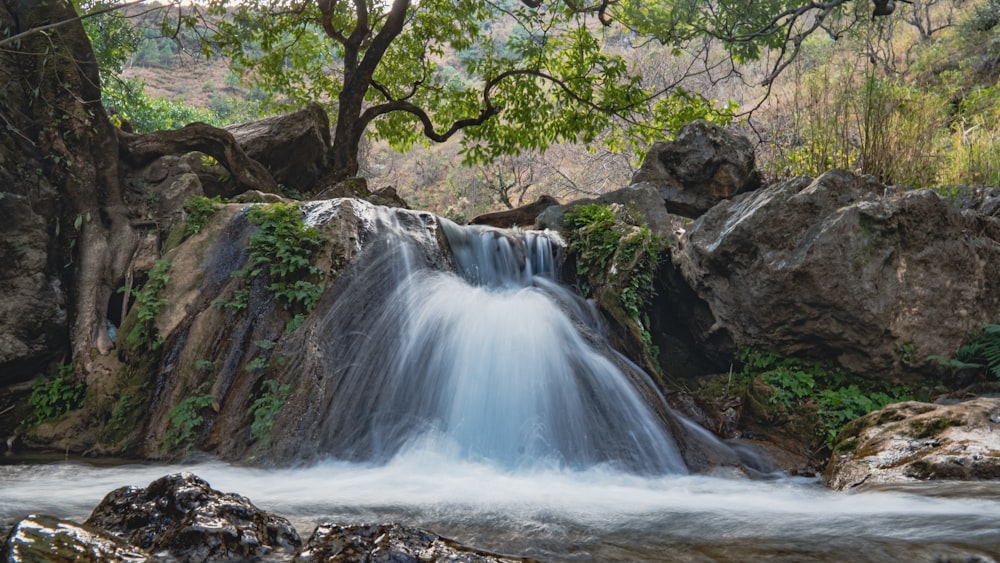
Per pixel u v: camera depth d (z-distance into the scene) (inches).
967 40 868.6
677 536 160.9
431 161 1697.8
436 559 116.0
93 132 392.8
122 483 235.6
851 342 345.4
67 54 384.5
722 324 378.3
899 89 441.1
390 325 314.3
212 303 323.6
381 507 193.0
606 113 637.9
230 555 125.0
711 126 479.5
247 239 341.7
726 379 375.2
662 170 487.5
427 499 208.8
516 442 287.9
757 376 353.7
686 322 410.3
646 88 1122.7
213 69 1833.2
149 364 323.9
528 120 649.6
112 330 378.3
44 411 340.8
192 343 315.3
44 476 251.3
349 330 310.8
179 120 1023.0
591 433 292.4
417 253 351.3
